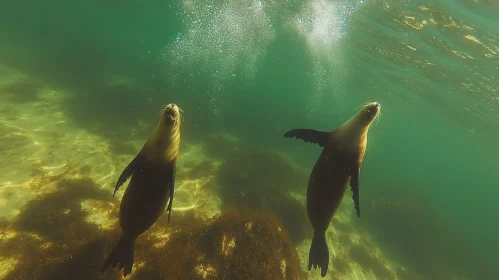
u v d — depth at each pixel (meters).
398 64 18.12
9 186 7.16
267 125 23.77
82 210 7.05
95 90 15.23
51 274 5.06
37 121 10.48
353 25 15.51
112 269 5.28
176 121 2.88
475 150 35.34
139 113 14.14
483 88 16.02
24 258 5.42
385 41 15.85
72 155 9.24
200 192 9.60
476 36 12.12
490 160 38.56
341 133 3.29
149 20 32.44
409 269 12.02
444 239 17.36
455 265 14.96
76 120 11.56
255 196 10.23
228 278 6.02
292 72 37.78
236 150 14.09
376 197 18.19
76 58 20.86
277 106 41.47
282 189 11.72
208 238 6.87
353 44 18.02
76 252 5.48
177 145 3.04
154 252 5.99
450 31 12.55
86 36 40.59
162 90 20.97
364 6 13.17
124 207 3.23
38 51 19.70
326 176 3.29
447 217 23.84
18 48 19.02
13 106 10.91
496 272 16.64
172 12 24.78
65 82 15.26
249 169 12.27
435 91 19.88
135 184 3.11
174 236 6.83
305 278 7.78
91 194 7.75
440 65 15.77
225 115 21.36
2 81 12.62
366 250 11.30
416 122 33.38
